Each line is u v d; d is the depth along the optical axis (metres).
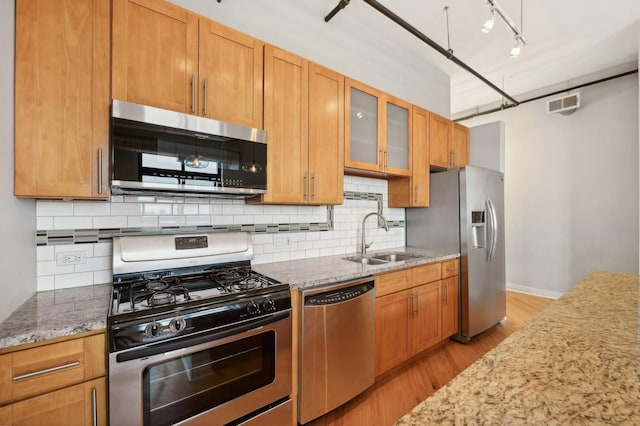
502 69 3.63
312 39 2.46
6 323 1.02
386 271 2.09
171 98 1.47
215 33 1.62
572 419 0.49
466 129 3.59
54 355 0.99
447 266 2.68
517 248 4.38
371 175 2.78
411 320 2.32
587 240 3.79
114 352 1.04
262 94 1.80
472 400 0.55
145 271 1.57
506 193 4.49
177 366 1.18
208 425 1.26
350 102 2.29
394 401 1.93
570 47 3.14
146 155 1.35
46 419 0.97
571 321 0.99
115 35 1.33
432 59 3.42
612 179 3.61
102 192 1.30
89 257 1.54
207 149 1.53
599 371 0.65
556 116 4.04
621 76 3.46
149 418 1.11
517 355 0.74
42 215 1.43
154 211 1.73
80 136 1.26
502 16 2.19
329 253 2.58
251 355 1.39
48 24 1.21
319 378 1.66
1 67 1.06
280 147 1.87
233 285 1.51
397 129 2.70
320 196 2.07
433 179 3.04
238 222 2.04
